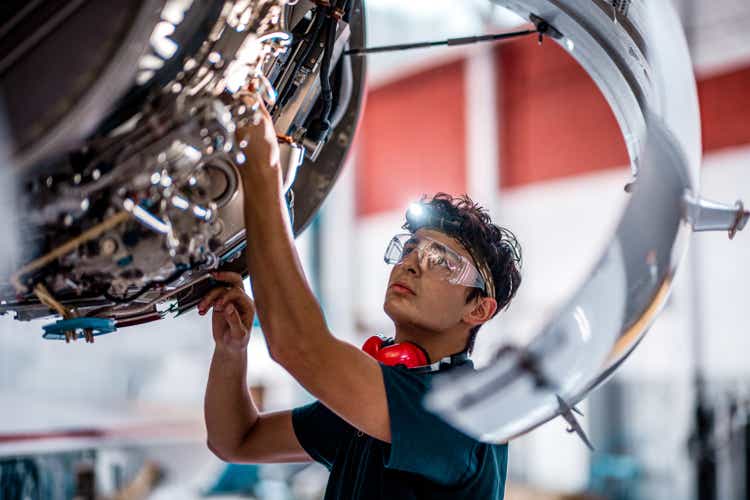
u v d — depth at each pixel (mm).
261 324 1070
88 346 2703
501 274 1398
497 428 1055
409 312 1326
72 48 824
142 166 902
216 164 1014
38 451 2518
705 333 5715
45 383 2580
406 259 1363
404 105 7629
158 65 890
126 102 904
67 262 958
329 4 1171
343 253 7945
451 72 7199
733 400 5473
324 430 1492
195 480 2967
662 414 5828
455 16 6816
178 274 1014
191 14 902
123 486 2715
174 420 2857
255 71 1005
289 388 5641
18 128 832
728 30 5523
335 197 8016
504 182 6863
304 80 1176
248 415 1490
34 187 901
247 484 5336
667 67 1148
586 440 1108
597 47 1383
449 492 1253
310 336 1066
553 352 1021
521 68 6734
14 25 828
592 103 6254
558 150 6496
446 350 1369
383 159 7816
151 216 919
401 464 1163
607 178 6176
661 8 1164
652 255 1026
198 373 2977
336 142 1481
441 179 7316
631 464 5848
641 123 1397
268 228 1029
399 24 7230
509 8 1445
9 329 2539
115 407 2738
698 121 1151
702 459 5461
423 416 1156
